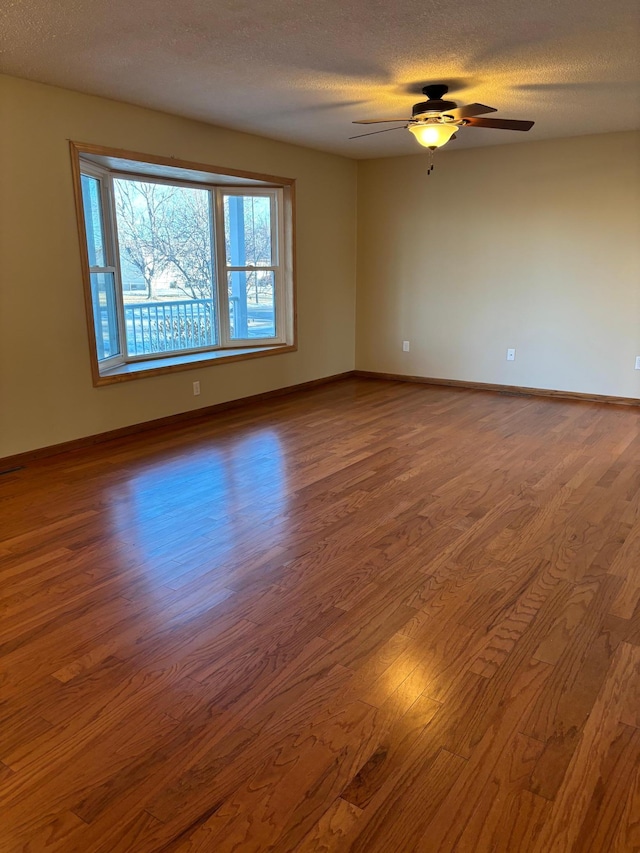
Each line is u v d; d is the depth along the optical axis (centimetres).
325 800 152
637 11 277
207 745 169
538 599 242
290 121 486
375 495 351
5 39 310
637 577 259
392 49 325
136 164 468
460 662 204
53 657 208
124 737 173
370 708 183
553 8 274
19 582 257
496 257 613
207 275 603
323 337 671
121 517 323
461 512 326
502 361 631
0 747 169
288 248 608
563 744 169
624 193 540
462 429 487
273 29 298
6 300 389
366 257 693
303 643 215
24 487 367
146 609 237
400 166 649
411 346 686
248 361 582
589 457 414
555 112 460
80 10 275
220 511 330
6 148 375
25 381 406
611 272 559
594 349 580
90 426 450
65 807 150
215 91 402
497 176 596
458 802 150
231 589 251
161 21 288
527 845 139
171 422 514
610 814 147
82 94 407
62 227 412
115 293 512
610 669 200
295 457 421
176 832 143
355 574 262
